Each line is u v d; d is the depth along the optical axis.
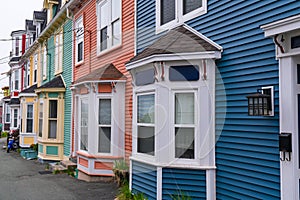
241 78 4.67
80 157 8.92
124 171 7.27
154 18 6.89
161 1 6.75
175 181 5.22
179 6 6.15
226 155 4.90
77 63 11.08
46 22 17.69
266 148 4.22
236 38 4.80
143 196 5.77
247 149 4.52
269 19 4.25
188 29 5.79
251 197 4.43
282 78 3.92
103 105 7.82
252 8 4.54
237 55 4.77
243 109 4.62
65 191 7.36
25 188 7.90
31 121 17.75
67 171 10.22
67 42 12.62
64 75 12.80
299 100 3.84
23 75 23.59
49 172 10.40
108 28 8.91
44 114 12.62
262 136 4.28
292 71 3.81
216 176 5.06
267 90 4.22
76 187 7.73
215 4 5.28
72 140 11.31
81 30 10.99
